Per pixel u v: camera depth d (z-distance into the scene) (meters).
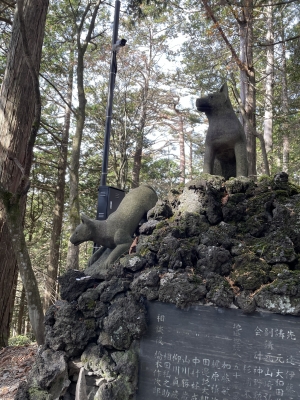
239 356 2.86
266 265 2.97
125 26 13.49
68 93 14.21
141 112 14.78
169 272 3.19
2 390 4.57
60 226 13.29
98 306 3.38
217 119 3.89
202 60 11.92
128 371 3.12
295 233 3.04
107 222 3.88
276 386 2.71
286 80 13.61
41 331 4.56
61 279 3.61
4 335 6.45
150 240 3.44
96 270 3.71
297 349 2.70
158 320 3.16
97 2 8.80
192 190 3.67
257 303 2.84
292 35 13.30
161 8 10.39
